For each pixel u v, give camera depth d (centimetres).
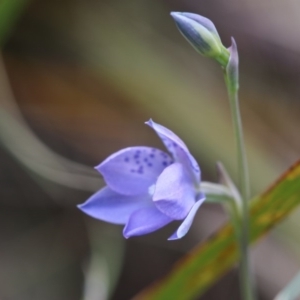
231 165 47
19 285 48
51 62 48
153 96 48
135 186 37
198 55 49
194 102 48
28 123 48
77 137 49
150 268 49
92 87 48
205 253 41
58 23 48
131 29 48
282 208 40
